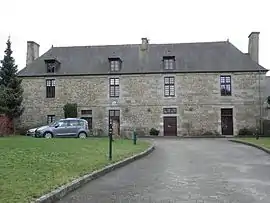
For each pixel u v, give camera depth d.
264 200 7.72
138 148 20.17
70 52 43.03
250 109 38.84
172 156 17.81
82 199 7.87
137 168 13.28
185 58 40.72
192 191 8.76
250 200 7.72
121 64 40.75
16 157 12.54
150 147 21.28
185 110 39.22
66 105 39.53
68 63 41.75
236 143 27.33
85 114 40.09
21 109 40.16
